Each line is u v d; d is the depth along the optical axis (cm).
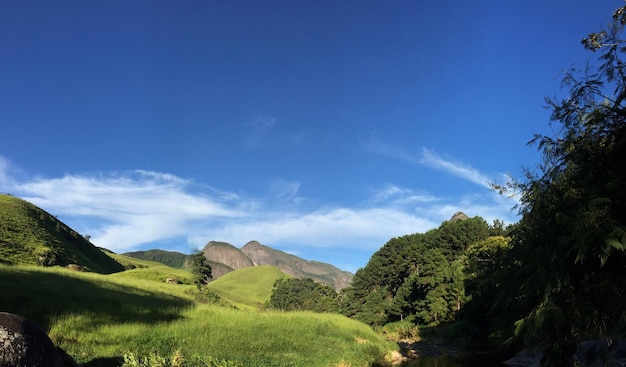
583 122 805
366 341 4144
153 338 2319
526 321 790
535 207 819
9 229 7612
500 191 964
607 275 724
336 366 2745
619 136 745
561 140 844
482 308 5231
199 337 2581
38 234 8294
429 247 10100
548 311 729
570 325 769
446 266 7700
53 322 2162
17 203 9588
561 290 770
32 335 735
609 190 714
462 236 9312
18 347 696
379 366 3250
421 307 7800
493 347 4422
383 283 11475
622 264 718
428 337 6781
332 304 11662
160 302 3706
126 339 2203
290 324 3775
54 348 783
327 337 3672
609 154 754
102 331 2233
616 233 652
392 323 8962
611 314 734
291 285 14650
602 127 773
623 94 767
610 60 809
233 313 3762
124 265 13800
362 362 3055
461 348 5272
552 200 792
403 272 10669
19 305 2320
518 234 941
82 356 1731
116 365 1622
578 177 781
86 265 8706
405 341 7150
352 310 11200
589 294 742
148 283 5778
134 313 2866
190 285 7375
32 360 704
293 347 2995
